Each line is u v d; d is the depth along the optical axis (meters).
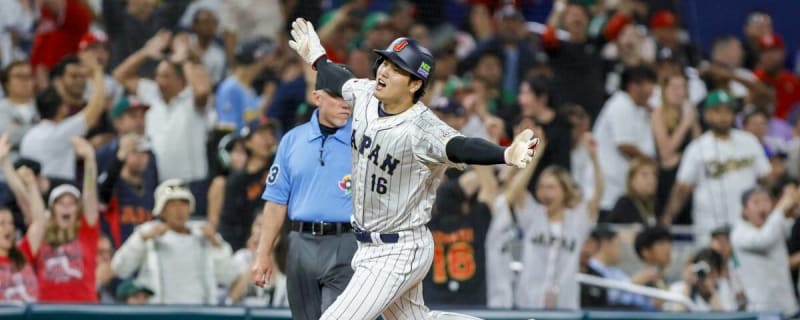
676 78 37.03
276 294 29.19
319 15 37.19
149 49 32.44
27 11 32.91
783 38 45.62
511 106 34.78
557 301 31.61
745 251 33.75
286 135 23.17
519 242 31.91
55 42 32.75
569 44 37.66
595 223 33.72
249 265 29.48
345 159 22.56
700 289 33.22
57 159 29.17
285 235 29.16
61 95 29.72
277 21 35.44
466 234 30.59
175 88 31.42
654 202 35.12
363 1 38.69
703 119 37.62
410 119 18.91
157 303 27.83
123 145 29.53
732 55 42.31
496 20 40.88
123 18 32.75
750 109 41.12
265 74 33.59
